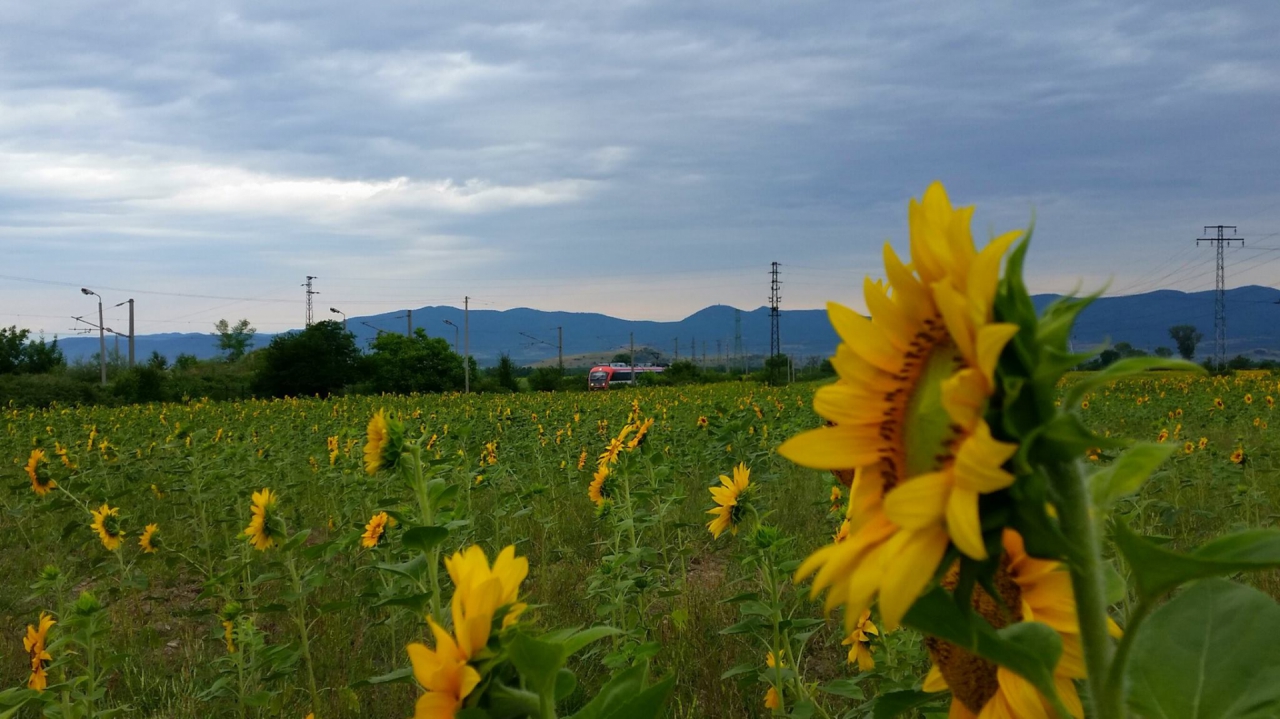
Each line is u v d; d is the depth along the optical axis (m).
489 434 16.41
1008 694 1.45
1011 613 1.46
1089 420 17.19
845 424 1.19
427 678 1.48
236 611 5.97
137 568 9.07
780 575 4.64
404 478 3.88
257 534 6.27
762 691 5.27
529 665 1.45
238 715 5.51
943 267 1.10
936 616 1.12
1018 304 1.01
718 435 11.23
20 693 4.27
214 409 29.33
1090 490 1.08
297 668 6.25
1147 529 6.88
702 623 6.30
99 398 45.41
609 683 1.57
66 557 9.41
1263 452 10.06
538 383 74.50
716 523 4.80
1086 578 1.06
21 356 67.81
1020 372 0.99
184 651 6.92
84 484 10.52
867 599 1.01
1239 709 1.22
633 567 6.74
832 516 6.74
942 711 1.87
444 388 64.12
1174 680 1.28
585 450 14.14
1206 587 1.34
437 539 3.67
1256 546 0.97
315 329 57.66
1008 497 1.00
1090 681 1.06
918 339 1.16
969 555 0.94
